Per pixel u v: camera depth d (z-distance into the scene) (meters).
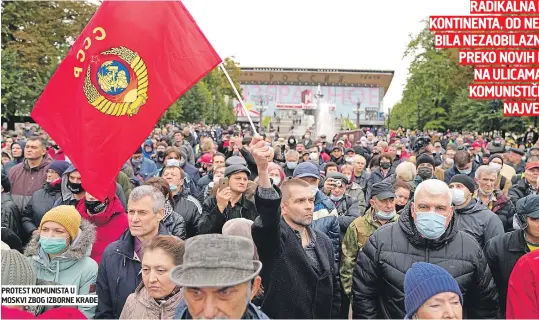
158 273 3.54
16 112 23.67
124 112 4.44
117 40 4.44
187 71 4.40
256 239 3.66
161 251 3.57
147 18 4.44
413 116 34.41
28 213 6.74
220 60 4.38
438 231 4.06
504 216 6.95
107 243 5.29
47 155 7.86
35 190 7.55
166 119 36.50
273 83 92.19
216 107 56.66
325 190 7.07
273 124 67.50
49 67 25.88
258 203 3.58
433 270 3.17
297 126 66.50
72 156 4.47
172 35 4.43
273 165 6.84
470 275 4.15
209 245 2.37
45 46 25.95
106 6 4.46
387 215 5.38
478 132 26.73
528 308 3.80
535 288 3.80
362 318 4.35
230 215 5.55
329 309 4.17
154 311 3.60
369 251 4.36
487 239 5.55
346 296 5.50
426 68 33.16
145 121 4.41
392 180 7.55
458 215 5.73
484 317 4.28
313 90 90.19
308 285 3.94
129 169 8.52
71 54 4.48
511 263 4.82
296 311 3.87
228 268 2.34
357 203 6.96
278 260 3.83
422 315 3.10
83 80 4.47
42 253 4.28
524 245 4.78
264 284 3.76
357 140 23.16
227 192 5.50
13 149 11.31
